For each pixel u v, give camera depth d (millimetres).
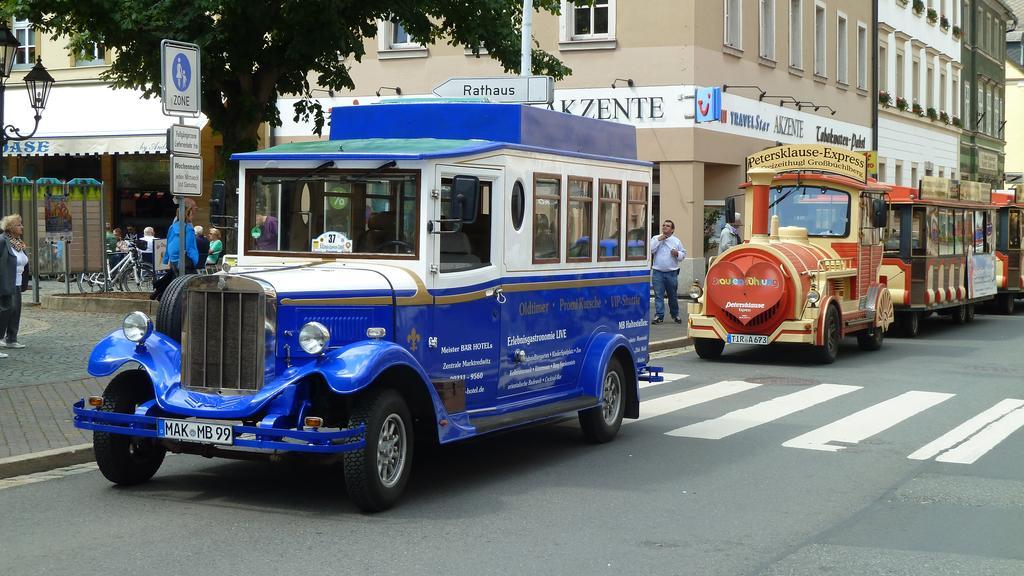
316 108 20484
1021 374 17172
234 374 8148
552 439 11422
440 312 8891
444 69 33031
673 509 8445
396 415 8203
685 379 16406
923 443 11328
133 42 18547
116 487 8914
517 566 6887
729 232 23719
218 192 9680
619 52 31297
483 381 9430
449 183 8984
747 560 7090
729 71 32781
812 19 38969
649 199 12172
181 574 6617
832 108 40938
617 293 11523
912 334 23797
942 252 24969
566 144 10656
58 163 36938
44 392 12672
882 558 7176
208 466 9812
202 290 8234
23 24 35844
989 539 7664
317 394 8195
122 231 32938
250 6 17797
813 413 13227
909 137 49781
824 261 18562
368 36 19812
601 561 7027
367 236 8953
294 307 8125
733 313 18125
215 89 19047
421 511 8273
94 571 6660
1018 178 69188
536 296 10070
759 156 20172
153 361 8430
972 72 60281
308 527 7738
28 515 8000
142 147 34375
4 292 15977
